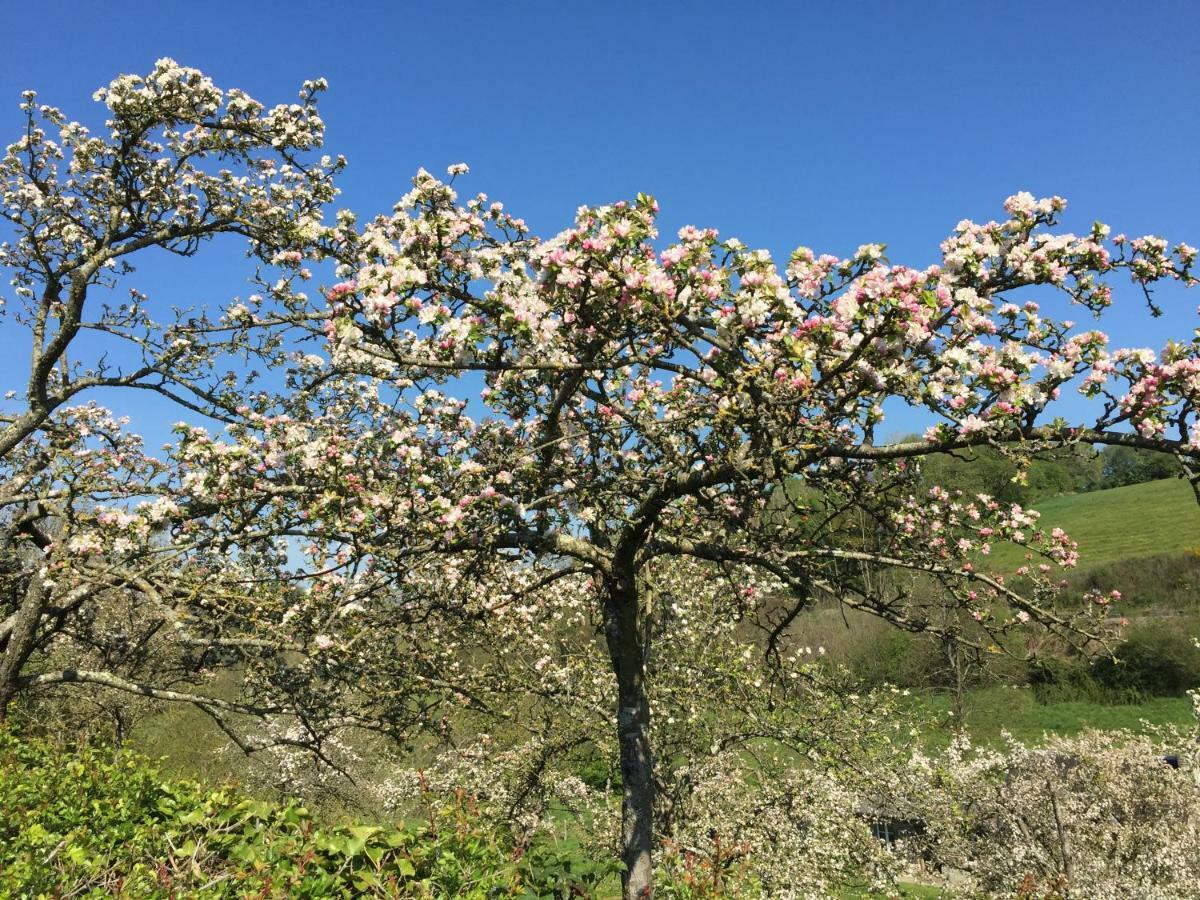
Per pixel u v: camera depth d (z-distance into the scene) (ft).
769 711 28.27
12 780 17.34
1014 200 15.83
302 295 28.32
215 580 21.12
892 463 17.13
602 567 19.27
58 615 26.76
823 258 14.60
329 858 14.30
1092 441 12.69
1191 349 12.30
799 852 34.53
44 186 30.55
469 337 13.51
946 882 40.88
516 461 17.57
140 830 14.96
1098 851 35.78
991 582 16.60
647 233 14.34
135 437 33.09
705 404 16.42
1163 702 65.92
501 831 17.54
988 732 64.18
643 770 19.25
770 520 17.61
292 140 30.30
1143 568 80.94
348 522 16.52
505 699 28.40
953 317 13.37
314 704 24.23
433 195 15.29
